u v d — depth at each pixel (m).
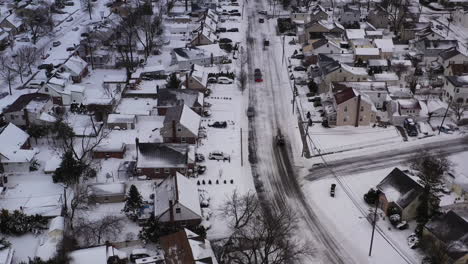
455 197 79.19
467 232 64.69
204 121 101.25
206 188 80.44
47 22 146.75
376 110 100.94
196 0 171.75
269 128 100.12
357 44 133.38
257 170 86.44
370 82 110.19
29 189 78.38
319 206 77.69
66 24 157.25
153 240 67.06
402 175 76.94
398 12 163.88
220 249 67.00
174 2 176.38
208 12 157.38
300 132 98.81
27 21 146.25
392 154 91.38
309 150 92.81
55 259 60.69
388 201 74.38
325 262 66.69
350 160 89.62
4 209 70.44
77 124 97.25
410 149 92.94
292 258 66.38
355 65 126.12
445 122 102.38
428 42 132.62
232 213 73.94
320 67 117.94
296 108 108.00
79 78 117.75
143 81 118.38
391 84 116.69
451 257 63.28
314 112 106.12
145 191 78.94
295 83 119.25
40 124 93.44
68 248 64.06
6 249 64.19
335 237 71.19
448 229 66.38
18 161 81.62
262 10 173.12
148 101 108.75
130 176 81.81
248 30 154.75
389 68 124.94
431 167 81.75
